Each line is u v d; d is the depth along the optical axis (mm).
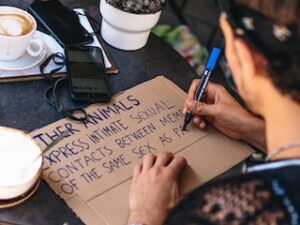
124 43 1159
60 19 1167
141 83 1107
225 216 566
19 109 978
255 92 595
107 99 1033
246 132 1041
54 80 1049
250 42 572
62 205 840
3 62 1032
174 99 1092
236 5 578
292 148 571
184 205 606
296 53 540
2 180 803
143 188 883
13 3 1187
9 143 857
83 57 1096
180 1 2572
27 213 820
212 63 1092
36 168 833
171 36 1930
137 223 831
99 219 835
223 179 603
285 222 541
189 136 1022
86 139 953
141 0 1099
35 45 1078
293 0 536
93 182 883
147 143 981
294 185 553
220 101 1088
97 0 1282
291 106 571
